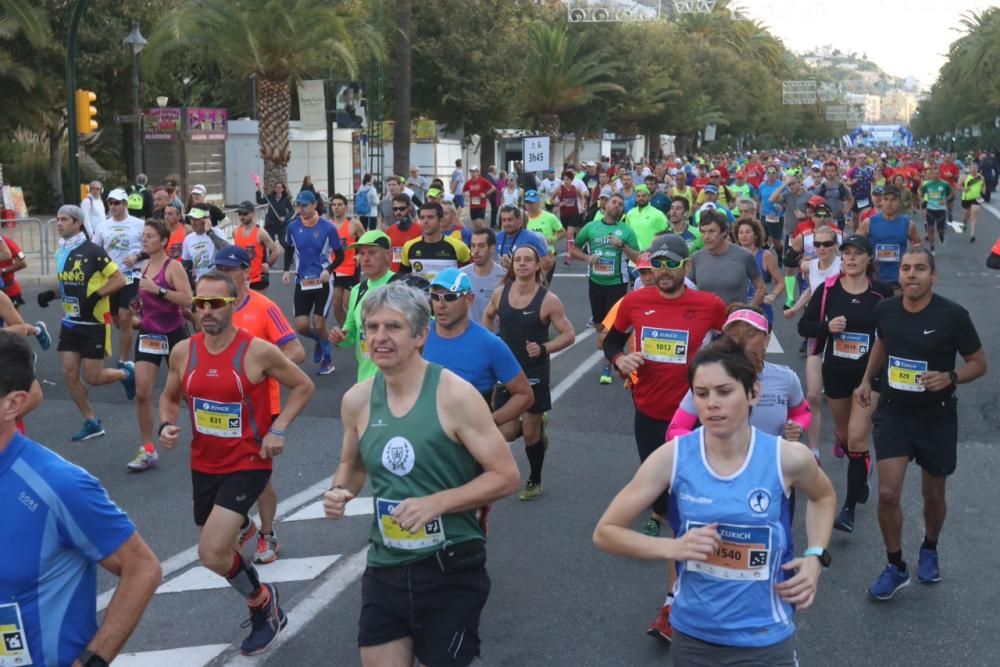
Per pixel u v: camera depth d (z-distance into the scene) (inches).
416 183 1245.1
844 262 298.2
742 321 205.3
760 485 139.9
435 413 156.0
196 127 1384.1
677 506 144.7
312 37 1267.2
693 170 1569.9
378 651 160.7
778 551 141.3
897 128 6028.5
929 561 255.0
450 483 157.9
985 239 1118.4
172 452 373.1
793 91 4530.0
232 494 216.1
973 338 238.4
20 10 1198.9
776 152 4210.1
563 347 303.4
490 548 279.4
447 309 234.5
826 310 302.7
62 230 376.2
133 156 1615.4
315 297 498.6
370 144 1568.7
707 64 3358.8
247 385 217.2
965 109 3779.5
